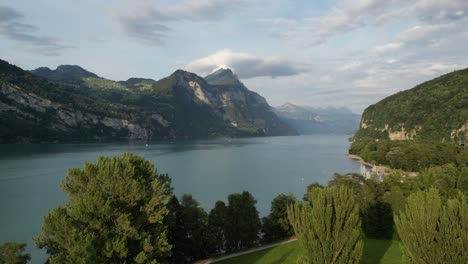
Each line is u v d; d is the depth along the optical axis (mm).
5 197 103875
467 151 158875
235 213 57625
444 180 81562
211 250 56188
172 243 52125
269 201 106750
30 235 71750
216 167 187500
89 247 30688
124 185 38250
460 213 25281
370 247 55562
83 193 38656
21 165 168125
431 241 25453
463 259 24781
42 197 104125
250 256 53312
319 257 27875
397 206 58781
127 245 35656
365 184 79500
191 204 54875
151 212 38312
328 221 27656
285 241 61125
